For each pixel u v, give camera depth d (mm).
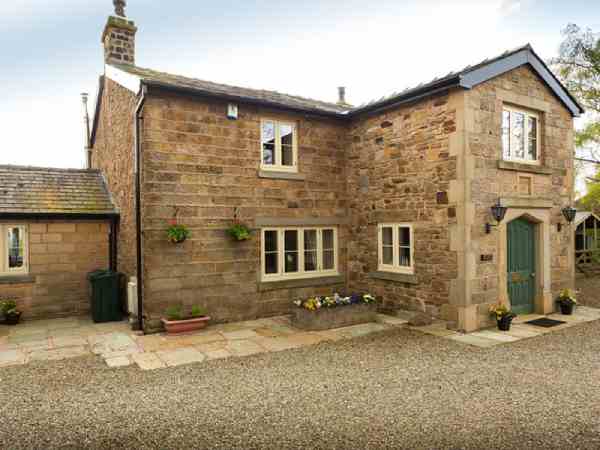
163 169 7320
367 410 4090
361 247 9312
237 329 7527
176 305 7457
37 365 5594
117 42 10672
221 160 7930
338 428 3705
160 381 4961
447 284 7410
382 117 8742
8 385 4840
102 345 6559
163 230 7309
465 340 6711
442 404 4227
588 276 15227
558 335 7082
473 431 3637
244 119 8211
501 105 7809
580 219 16438
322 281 9203
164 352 6156
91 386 4801
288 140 8961
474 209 7230
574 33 14039
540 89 8609
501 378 5000
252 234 8289
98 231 9719
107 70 10461
